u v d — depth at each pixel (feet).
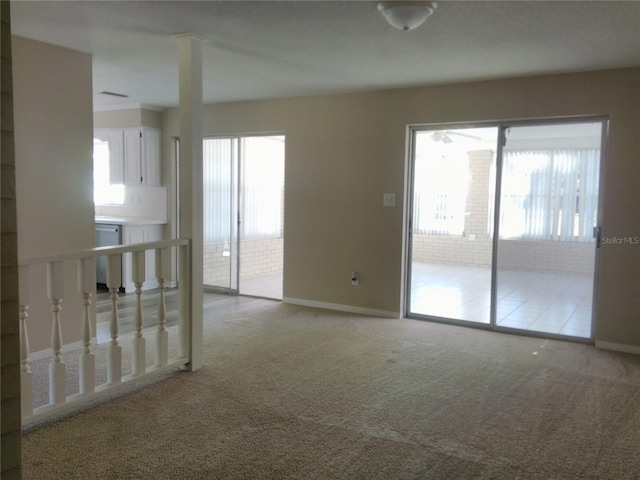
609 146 13.73
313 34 11.21
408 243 17.29
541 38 11.12
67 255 8.93
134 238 21.02
